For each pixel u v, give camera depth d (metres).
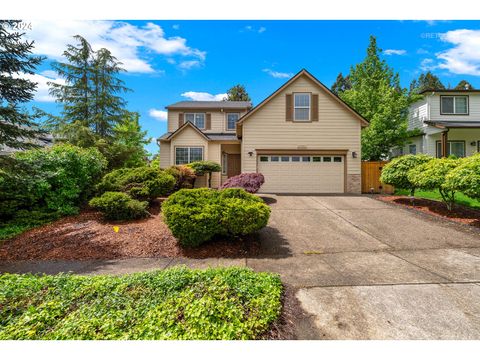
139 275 3.38
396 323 2.71
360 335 2.54
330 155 12.73
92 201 7.02
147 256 4.91
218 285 3.07
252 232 5.75
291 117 12.77
